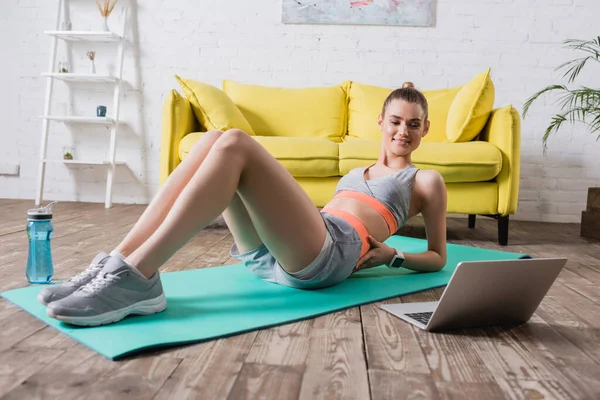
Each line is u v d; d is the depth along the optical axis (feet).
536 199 14.06
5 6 14.52
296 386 3.27
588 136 13.88
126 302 4.30
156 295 4.52
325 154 10.14
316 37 14.03
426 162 9.77
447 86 13.93
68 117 13.71
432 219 6.46
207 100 11.02
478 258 7.87
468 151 9.82
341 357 3.79
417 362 3.74
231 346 3.93
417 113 6.07
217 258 7.45
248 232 5.31
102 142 14.62
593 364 3.81
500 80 13.88
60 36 14.02
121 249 4.53
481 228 12.34
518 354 3.98
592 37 13.69
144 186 14.61
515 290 4.49
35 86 14.66
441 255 6.63
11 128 14.78
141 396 3.07
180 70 14.32
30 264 5.57
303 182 10.36
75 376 3.31
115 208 13.42
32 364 3.48
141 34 14.33
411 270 6.79
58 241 8.39
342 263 5.34
